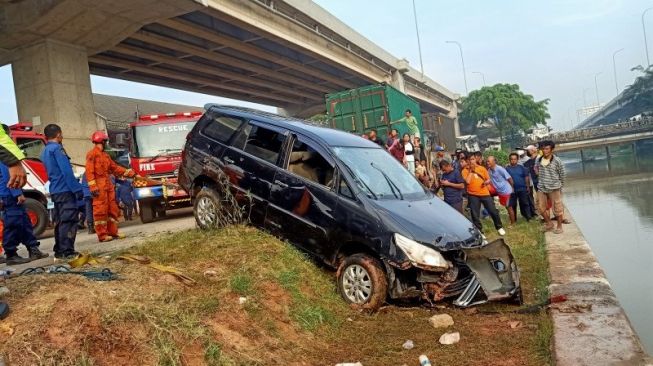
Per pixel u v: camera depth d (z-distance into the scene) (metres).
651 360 3.78
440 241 5.23
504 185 11.44
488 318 5.12
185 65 28.19
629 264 9.54
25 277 4.05
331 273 5.93
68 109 19.48
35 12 17.83
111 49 23.19
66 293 3.56
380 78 42.66
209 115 7.48
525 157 14.10
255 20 23.70
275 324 4.41
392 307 5.33
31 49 19.27
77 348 3.06
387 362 4.11
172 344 3.42
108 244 8.00
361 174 5.92
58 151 6.64
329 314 4.95
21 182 3.64
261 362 3.75
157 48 25.39
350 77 40.31
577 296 5.48
